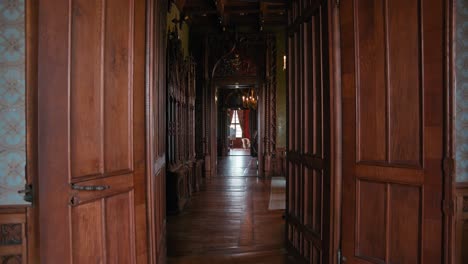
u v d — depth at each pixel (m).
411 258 1.86
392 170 1.94
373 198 2.06
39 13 1.35
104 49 1.72
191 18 7.93
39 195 1.36
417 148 1.85
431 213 1.77
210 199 5.95
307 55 2.81
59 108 1.43
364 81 2.12
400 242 1.92
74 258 1.49
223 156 16.23
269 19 8.22
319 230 2.51
